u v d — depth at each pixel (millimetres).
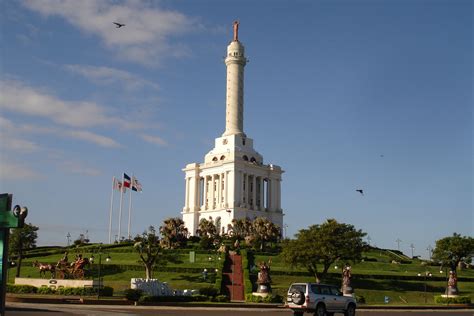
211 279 90312
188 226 181000
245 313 49031
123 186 155250
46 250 130375
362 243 91625
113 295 64562
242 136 182125
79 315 40750
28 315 39812
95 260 108375
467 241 104438
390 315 52438
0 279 24688
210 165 180500
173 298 60812
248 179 179875
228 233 157250
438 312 60375
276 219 181875
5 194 24984
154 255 86375
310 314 52031
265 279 73938
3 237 24938
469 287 98125
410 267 122188
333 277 97000
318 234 90812
